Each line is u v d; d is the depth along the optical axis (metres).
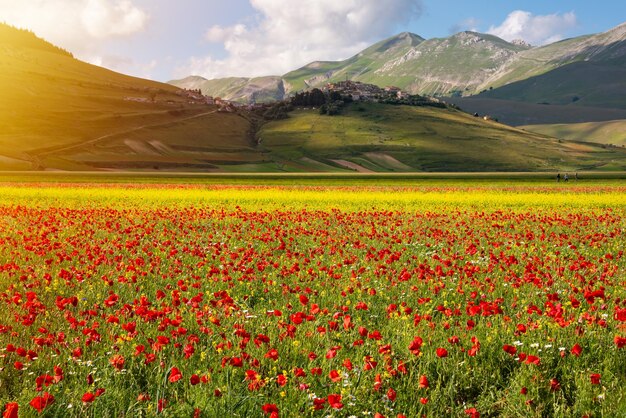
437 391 7.19
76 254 16.67
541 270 14.87
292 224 28.05
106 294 12.26
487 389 7.58
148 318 9.16
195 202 43.00
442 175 108.81
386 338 9.27
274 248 19.72
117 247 18.78
